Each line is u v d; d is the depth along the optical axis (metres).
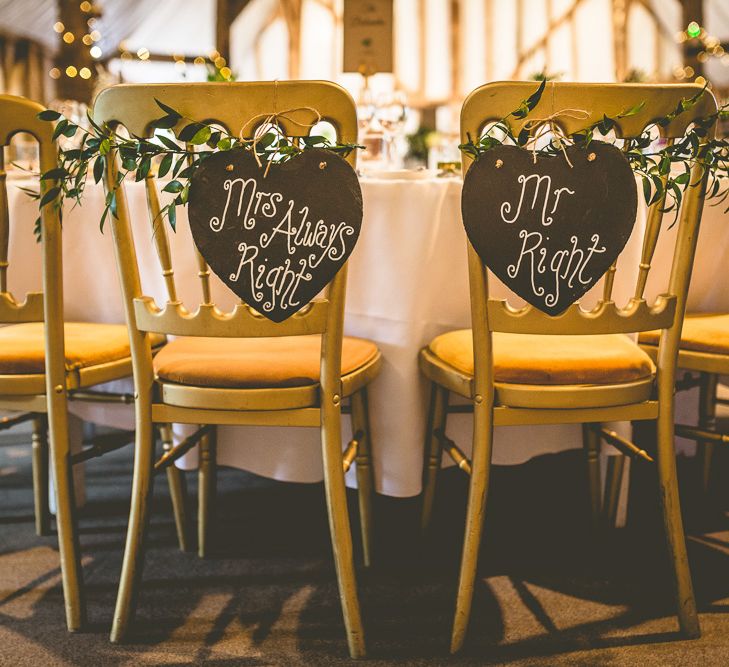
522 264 1.15
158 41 6.98
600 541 1.71
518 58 6.39
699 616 1.40
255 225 1.13
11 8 6.51
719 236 1.66
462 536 1.74
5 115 1.19
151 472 1.29
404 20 6.31
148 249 1.59
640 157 1.15
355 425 1.53
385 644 1.32
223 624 1.38
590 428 1.67
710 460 1.89
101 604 1.46
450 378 1.36
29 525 1.82
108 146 1.13
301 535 1.76
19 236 1.61
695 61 6.31
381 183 1.48
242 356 1.32
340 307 1.19
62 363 1.30
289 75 6.52
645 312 1.21
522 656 1.28
